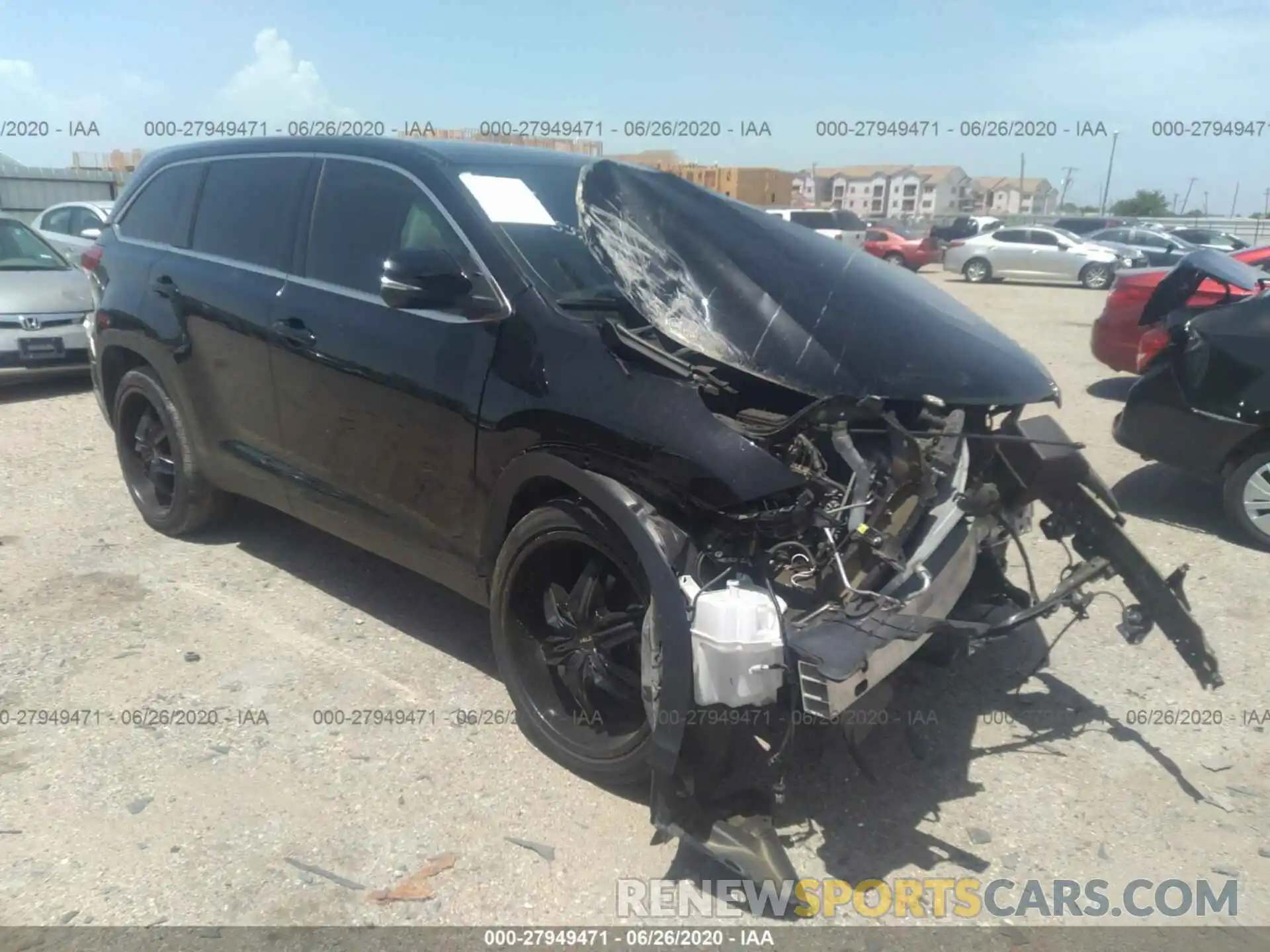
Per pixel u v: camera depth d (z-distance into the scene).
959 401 3.16
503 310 3.48
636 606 3.22
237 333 4.46
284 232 4.38
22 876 2.89
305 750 3.52
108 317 5.22
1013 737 3.75
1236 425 5.53
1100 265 25.42
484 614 4.57
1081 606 3.71
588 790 3.36
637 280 3.23
